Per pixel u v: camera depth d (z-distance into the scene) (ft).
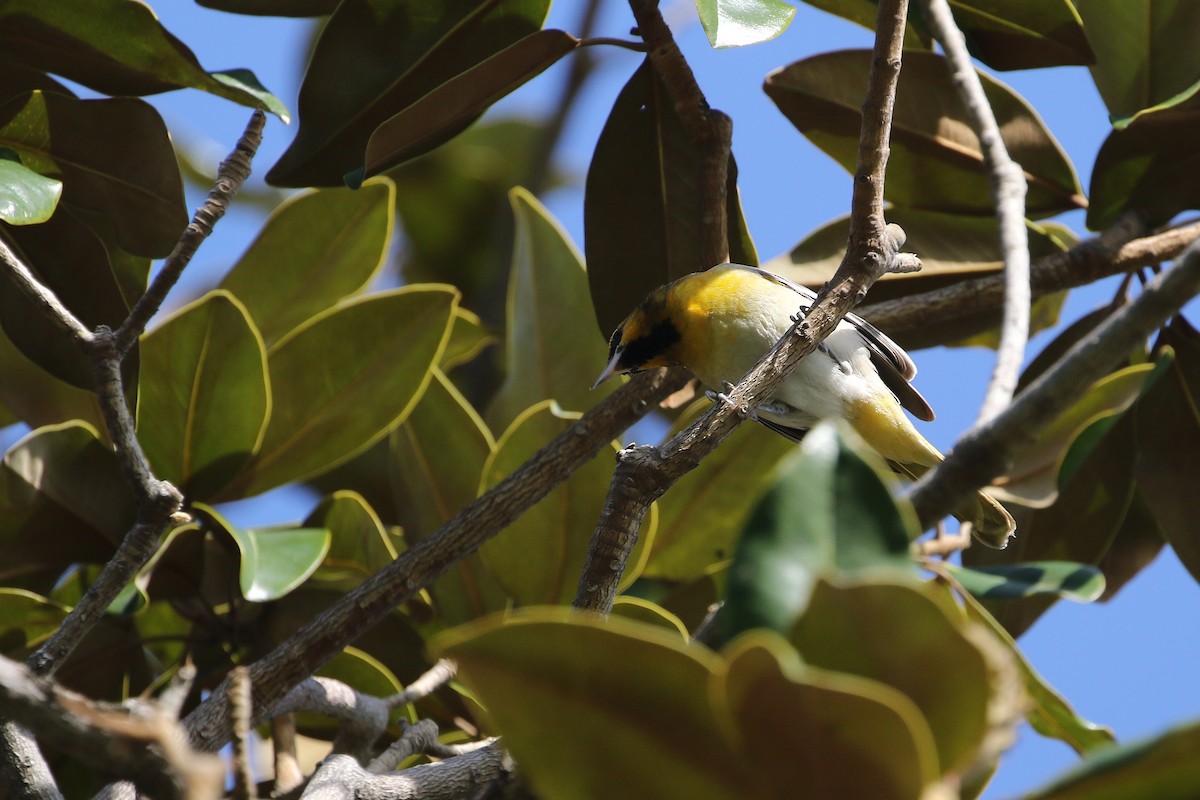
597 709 7.89
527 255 29.25
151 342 23.06
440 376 26.03
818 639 7.61
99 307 21.52
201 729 16.05
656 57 21.49
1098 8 25.09
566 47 20.47
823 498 8.18
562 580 23.09
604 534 14.40
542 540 22.86
